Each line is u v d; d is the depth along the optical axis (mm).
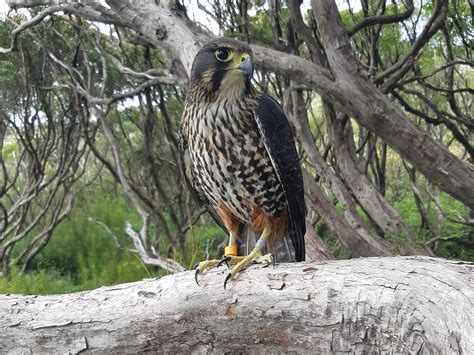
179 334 490
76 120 2064
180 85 1094
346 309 428
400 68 1278
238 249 677
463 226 1626
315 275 453
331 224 1239
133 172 2424
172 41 1011
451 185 971
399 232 1252
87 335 506
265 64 1011
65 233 1982
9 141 2918
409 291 403
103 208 2094
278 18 1451
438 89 1518
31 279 1582
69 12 1162
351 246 1238
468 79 2104
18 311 521
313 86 993
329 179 1334
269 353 474
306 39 1203
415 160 979
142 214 1692
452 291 380
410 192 2191
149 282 512
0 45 1787
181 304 486
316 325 443
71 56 1897
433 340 374
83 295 521
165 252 1802
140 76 1570
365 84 966
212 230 1883
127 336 499
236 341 481
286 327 458
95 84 1968
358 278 433
